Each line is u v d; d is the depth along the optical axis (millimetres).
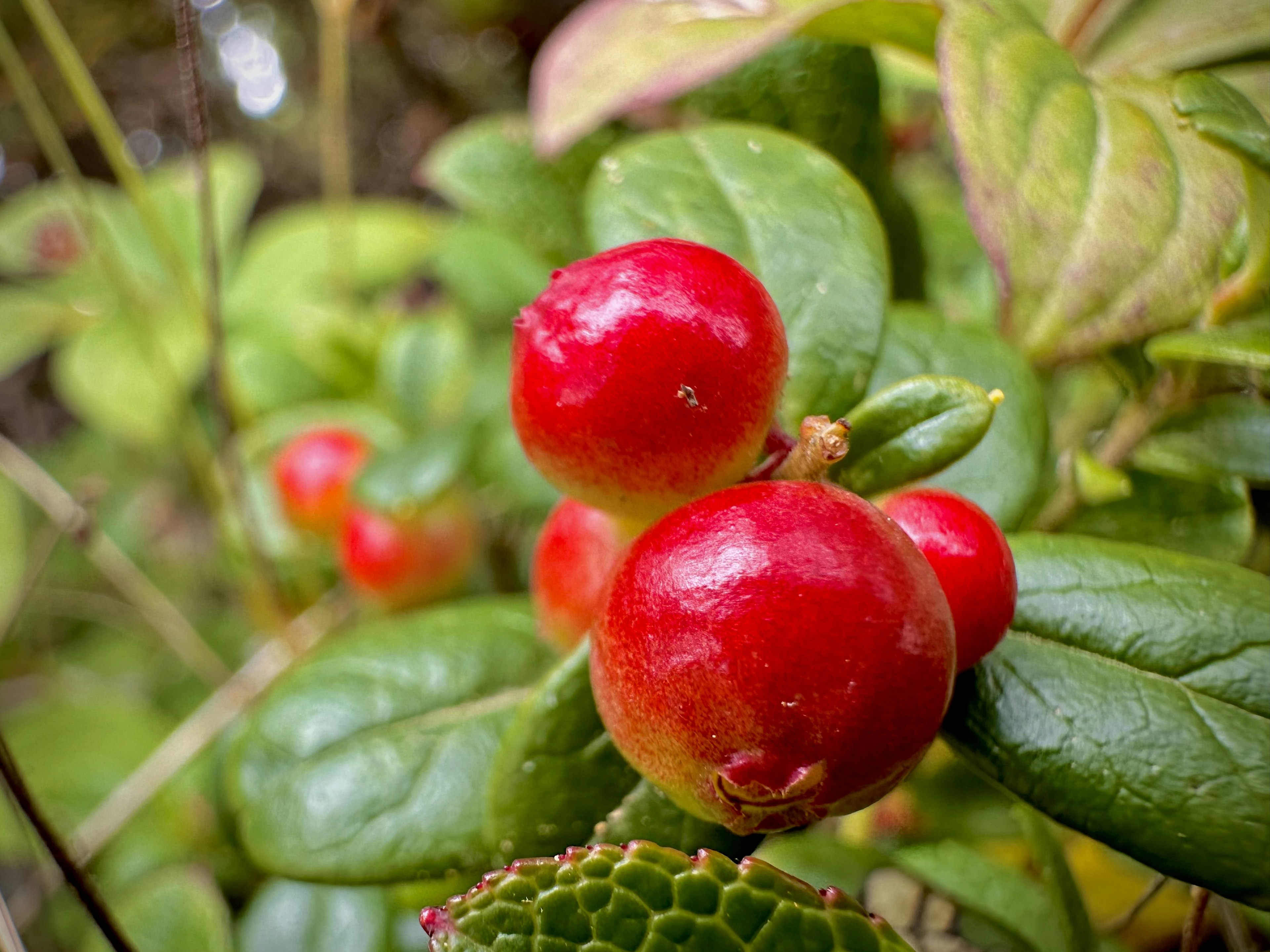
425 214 131
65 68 72
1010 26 50
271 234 118
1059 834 61
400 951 67
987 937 57
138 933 76
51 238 125
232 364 101
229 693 84
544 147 55
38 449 155
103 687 119
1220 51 55
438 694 57
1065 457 57
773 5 56
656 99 54
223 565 117
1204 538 56
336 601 87
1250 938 56
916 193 96
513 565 85
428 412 87
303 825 54
